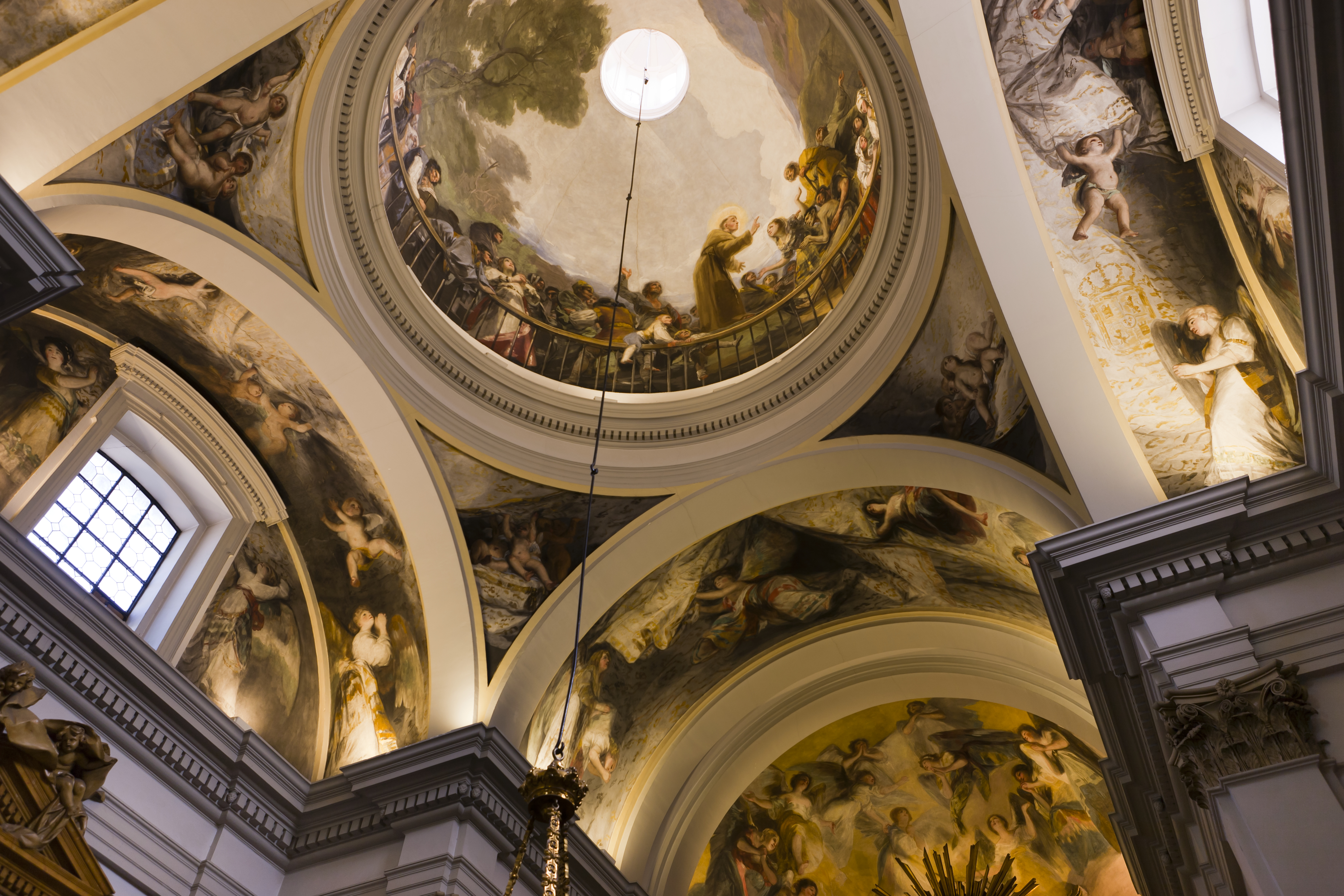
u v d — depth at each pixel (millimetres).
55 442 9859
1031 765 15305
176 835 9664
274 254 10398
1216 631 7703
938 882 15531
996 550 11922
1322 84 5348
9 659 8594
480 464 12164
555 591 12289
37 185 7637
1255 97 8258
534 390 12852
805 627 14453
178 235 9469
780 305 13445
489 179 13734
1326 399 7449
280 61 9445
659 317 14148
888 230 11406
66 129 7625
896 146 10906
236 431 11578
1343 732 6828
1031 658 13289
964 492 11188
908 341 11234
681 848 14039
